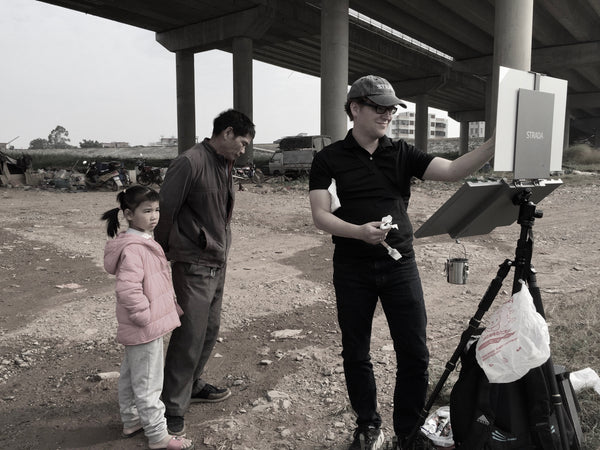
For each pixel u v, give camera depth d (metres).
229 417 3.13
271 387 3.51
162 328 2.66
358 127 2.40
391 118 2.37
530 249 2.22
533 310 2.08
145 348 2.65
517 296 2.12
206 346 3.23
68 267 6.82
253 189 17.47
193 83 39.78
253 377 3.67
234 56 34.88
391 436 2.85
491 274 6.35
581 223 10.08
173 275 2.92
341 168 2.43
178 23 36.25
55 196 14.80
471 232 2.40
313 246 8.32
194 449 2.81
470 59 45.66
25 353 4.07
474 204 2.22
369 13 34.06
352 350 2.57
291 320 4.85
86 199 14.09
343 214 2.46
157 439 2.75
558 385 2.34
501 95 2.08
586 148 38.34
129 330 2.63
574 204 13.12
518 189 2.20
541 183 2.26
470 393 2.21
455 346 4.08
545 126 2.23
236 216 11.52
